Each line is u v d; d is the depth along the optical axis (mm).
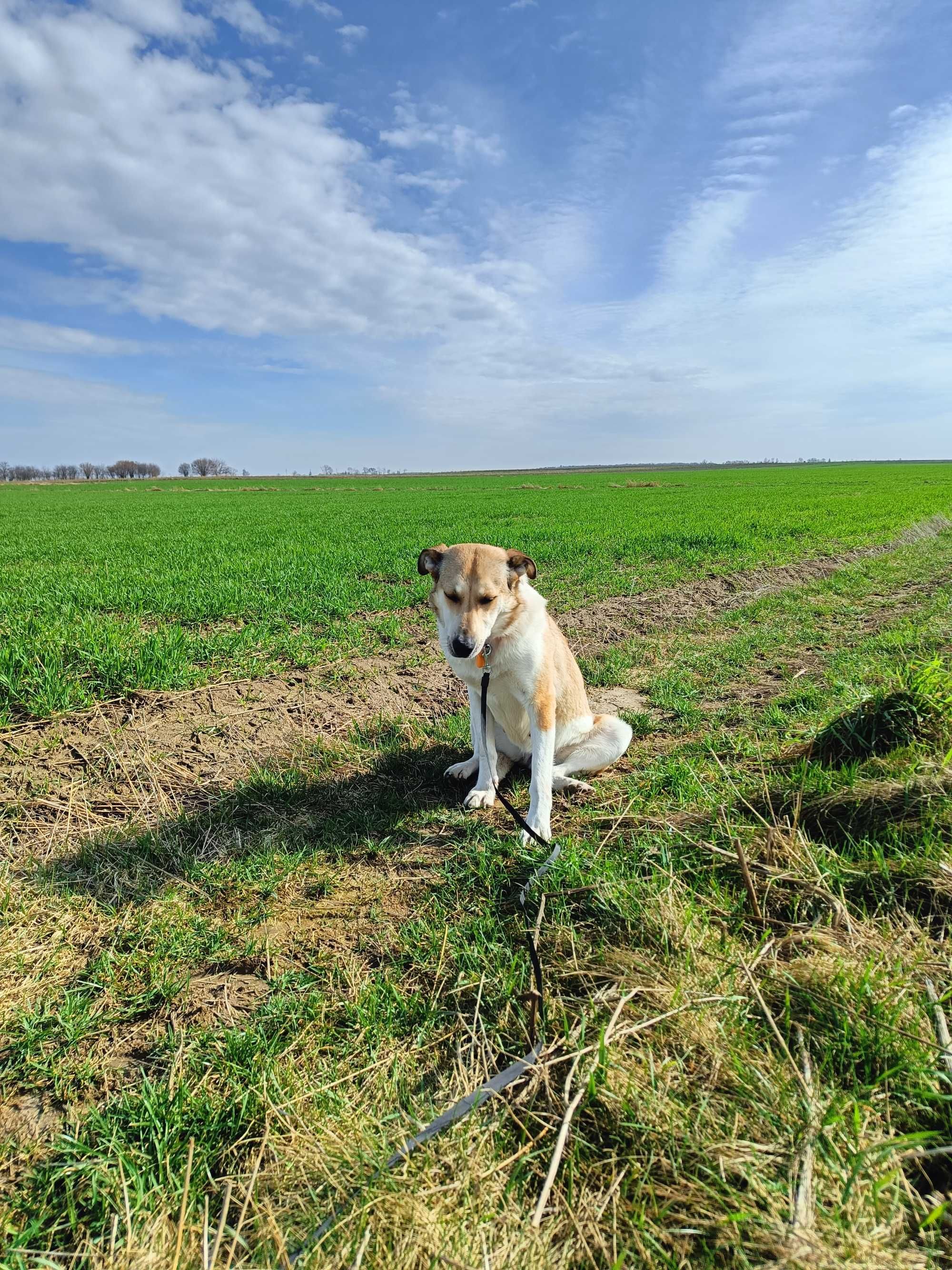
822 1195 1624
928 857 2779
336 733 5152
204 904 3174
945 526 21828
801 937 2525
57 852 3512
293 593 9250
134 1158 1909
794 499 33000
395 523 21594
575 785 4375
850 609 9555
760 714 5422
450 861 3488
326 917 3064
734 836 3178
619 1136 1847
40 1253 1680
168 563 11938
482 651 3961
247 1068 2211
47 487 79375
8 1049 2348
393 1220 1631
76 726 4664
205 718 5074
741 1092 1906
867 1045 2016
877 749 3701
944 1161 1723
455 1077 2121
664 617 9266
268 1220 1707
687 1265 1545
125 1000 2570
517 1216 1671
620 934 2676
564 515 24484
